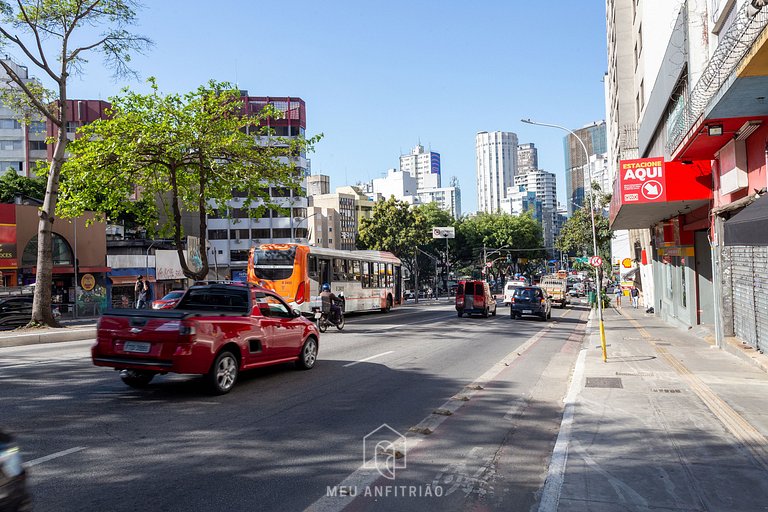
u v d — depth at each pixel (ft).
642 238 134.41
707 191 52.80
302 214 236.02
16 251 115.24
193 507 14.70
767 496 15.31
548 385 34.91
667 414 24.54
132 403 26.53
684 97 52.11
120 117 72.38
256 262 78.23
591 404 26.66
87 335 64.49
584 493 15.60
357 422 23.95
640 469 17.51
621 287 189.47
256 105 230.68
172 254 155.02
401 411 26.21
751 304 43.01
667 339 58.23
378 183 591.37
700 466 17.72
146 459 18.48
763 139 37.73
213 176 81.25
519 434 23.20
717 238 48.91
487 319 97.96
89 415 24.08
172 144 72.74
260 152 79.56
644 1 88.33
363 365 39.86
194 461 18.42
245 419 23.95
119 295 140.15
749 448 19.49
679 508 14.56
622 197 55.11
